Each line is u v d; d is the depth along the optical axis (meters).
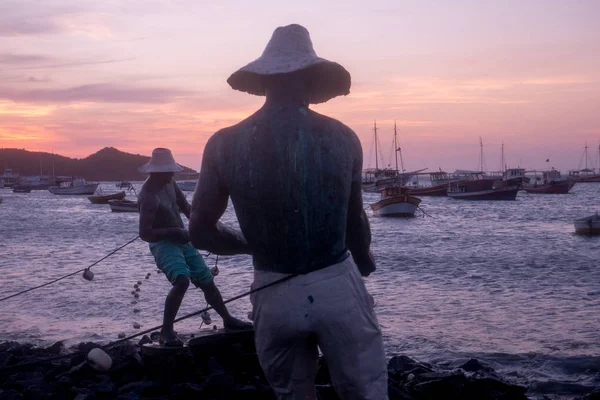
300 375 3.46
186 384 5.50
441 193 108.69
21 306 12.80
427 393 6.15
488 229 42.03
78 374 6.23
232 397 5.45
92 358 4.51
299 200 3.27
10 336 10.16
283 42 3.55
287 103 3.43
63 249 27.66
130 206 72.38
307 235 3.30
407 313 12.14
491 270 19.55
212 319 11.00
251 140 3.34
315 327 3.33
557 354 8.91
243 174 3.33
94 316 11.78
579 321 11.29
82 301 13.23
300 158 3.28
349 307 3.36
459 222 50.06
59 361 7.13
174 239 5.86
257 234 3.37
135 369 6.21
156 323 11.08
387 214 56.59
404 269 19.84
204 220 3.54
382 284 16.28
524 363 8.55
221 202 3.51
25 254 25.28
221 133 3.49
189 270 5.95
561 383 7.47
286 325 3.33
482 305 13.00
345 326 3.34
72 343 9.57
